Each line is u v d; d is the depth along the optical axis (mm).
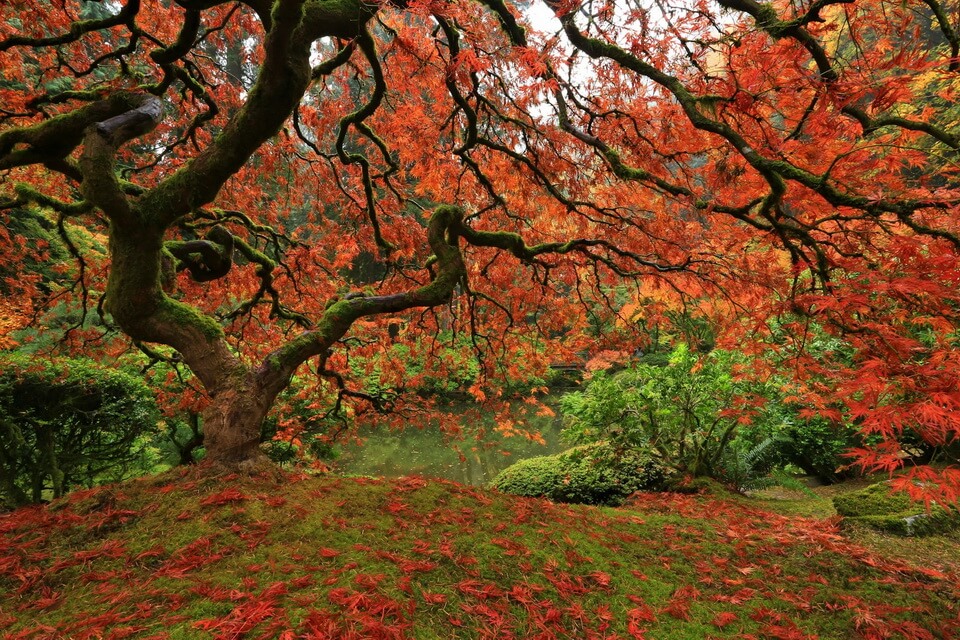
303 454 5531
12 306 4762
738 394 4965
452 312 4660
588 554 2270
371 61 2791
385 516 2268
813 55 2000
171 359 4082
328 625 1398
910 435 5227
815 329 3934
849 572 2518
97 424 4840
